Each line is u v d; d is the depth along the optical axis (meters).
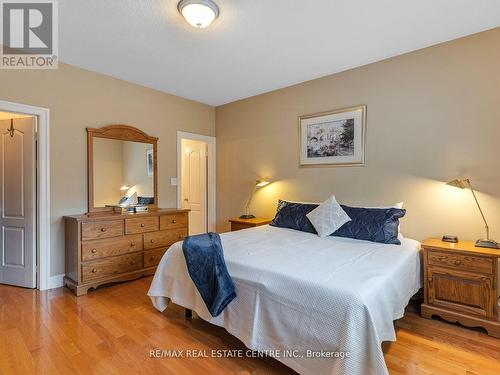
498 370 1.69
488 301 2.09
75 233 2.83
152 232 3.42
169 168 4.17
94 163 3.30
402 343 1.98
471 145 2.52
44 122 2.92
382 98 3.03
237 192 4.54
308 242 2.53
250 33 2.47
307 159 3.65
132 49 2.76
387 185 3.01
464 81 2.54
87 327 2.18
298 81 3.67
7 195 3.02
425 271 2.36
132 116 3.71
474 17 2.24
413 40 2.61
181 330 2.16
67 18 2.24
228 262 1.98
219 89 3.98
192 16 2.06
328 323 1.43
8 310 2.46
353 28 2.40
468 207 2.54
